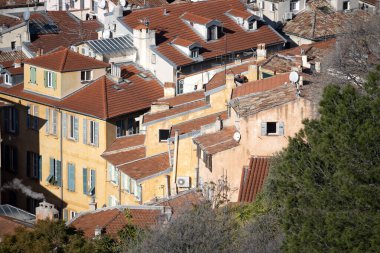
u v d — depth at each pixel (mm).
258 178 113000
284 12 186000
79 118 150375
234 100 121000
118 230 107312
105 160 145625
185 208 108438
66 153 152250
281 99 116438
